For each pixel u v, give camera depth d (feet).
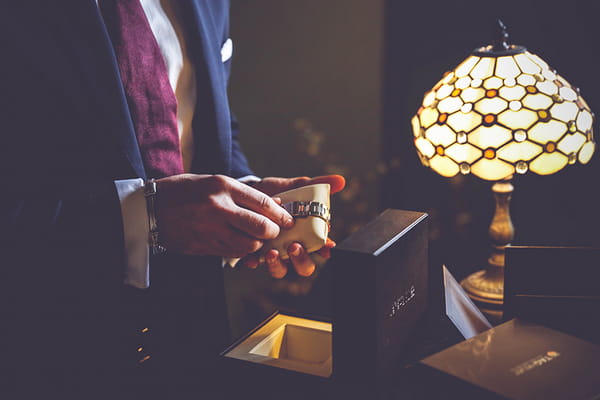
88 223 2.59
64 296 2.63
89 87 2.61
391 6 6.05
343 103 6.84
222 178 2.56
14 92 2.51
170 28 2.97
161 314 2.96
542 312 2.62
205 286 3.10
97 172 2.66
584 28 4.57
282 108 7.24
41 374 2.67
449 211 6.08
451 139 3.01
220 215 2.51
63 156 2.60
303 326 2.57
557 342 2.27
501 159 2.94
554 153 2.93
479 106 2.96
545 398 2.05
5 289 2.57
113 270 2.65
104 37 2.64
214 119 3.10
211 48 3.09
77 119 2.60
